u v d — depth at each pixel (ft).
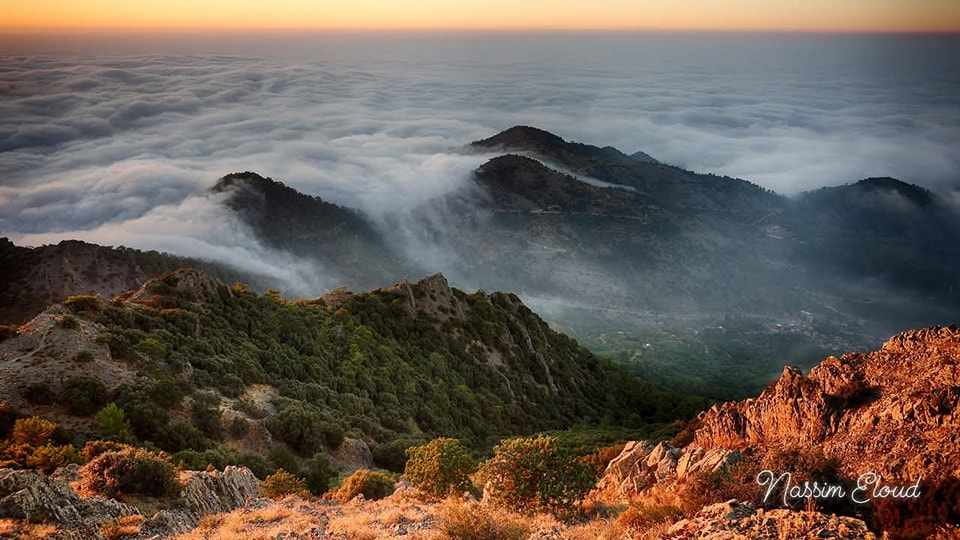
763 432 87.86
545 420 298.56
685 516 58.13
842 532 44.39
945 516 50.08
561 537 59.82
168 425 148.66
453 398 269.03
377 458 182.80
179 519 79.05
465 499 84.17
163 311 217.97
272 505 92.79
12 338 166.61
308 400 208.03
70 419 142.00
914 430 63.46
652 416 356.18
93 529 70.49
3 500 69.10
